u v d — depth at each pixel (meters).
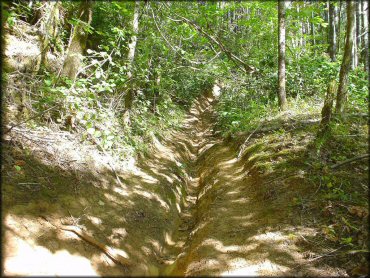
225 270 3.21
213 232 4.03
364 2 9.37
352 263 3.10
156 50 8.30
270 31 9.99
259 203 4.44
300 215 3.85
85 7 5.50
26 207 3.29
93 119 5.12
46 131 4.52
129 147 5.89
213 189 5.49
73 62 5.30
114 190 4.68
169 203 5.36
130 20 6.55
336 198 3.90
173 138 9.12
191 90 14.41
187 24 8.37
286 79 8.12
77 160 4.54
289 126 6.17
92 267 3.08
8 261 2.56
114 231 3.86
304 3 7.84
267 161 5.24
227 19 10.82
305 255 3.30
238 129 7.53
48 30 5.81
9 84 4.33
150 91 9.13
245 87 9.05
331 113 5.11
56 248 3.06
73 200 3.86
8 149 3.80
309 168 4.58
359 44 9.83
